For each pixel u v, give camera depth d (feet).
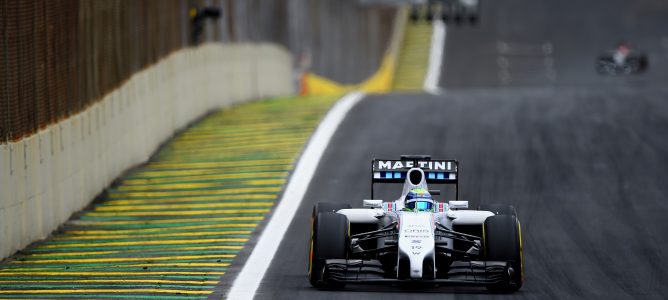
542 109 384.47
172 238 214.48
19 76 210.79
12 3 207.31
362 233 162.61
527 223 220.23
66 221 238.48
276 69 543.39
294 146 317.42
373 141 322.96
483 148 309.22
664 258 188.03
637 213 229.25
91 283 173.99
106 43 276.82
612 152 300.20
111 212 247.09
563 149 305.53
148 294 162.81
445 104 405.18
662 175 270.26
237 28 452.76
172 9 351.67
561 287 164.04
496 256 154.20
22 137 211.61
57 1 236.84
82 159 252.01
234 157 304.71
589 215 227.81
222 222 227.81
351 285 163.73
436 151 306.14
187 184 272.31
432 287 153.38
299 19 631.56
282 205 242.99
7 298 162.91
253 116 382.22
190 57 371.56
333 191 257.34
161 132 331.16
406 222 152.56
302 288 163.22
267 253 195.62
